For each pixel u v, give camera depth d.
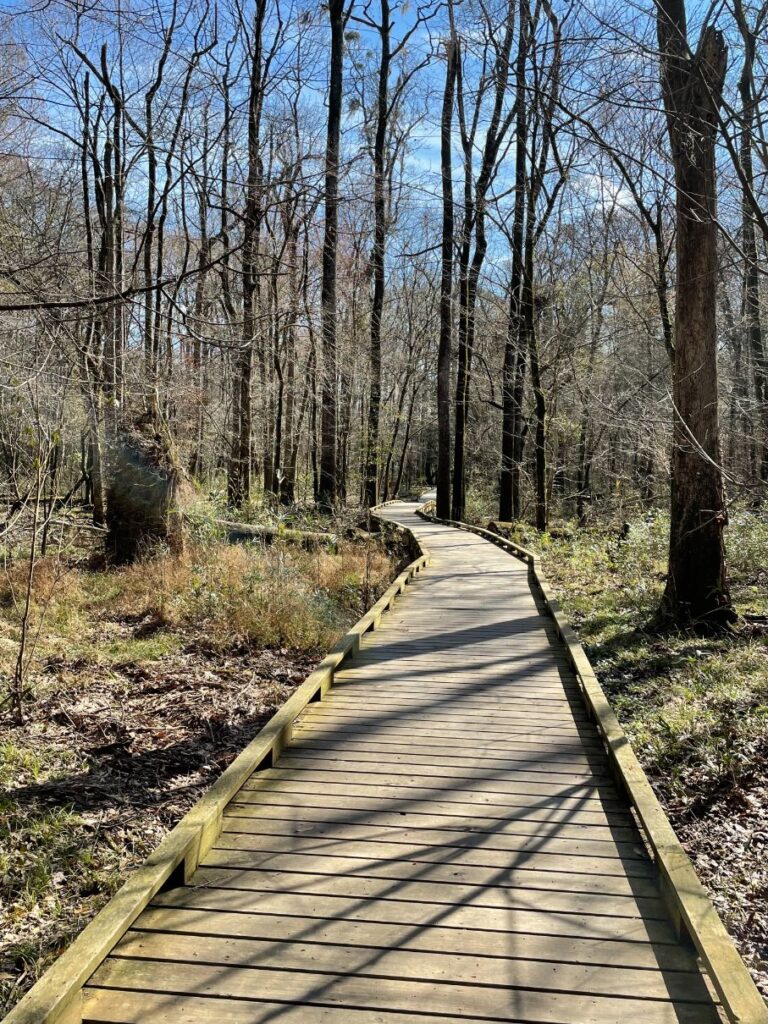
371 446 33.75
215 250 15.36
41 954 3.92
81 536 16.98
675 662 8.52
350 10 21.72
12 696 7.37
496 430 40.72
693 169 8.96
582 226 26.33
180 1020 2.69
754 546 13.27
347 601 12.95
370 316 32.06
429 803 4.52
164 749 6.64
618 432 26.03
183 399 19.61
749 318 17.31
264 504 21.36
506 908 3.42
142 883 3.27
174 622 10.62
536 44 6.95
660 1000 2.81
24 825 5.23
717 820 5.32
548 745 5.51
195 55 8.81
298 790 4.68
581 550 16.14
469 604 11.27
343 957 3.04
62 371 8.73
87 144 7.13
